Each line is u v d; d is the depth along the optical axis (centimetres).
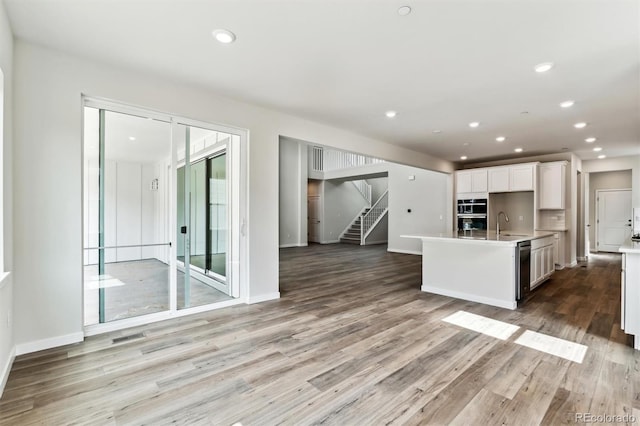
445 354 271
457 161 808
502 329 329
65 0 210
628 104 396
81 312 294
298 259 819
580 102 391
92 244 322
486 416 190
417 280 565
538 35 247
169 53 282
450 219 815
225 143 428
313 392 214
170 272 366
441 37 251
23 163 263
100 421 184
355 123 486
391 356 267
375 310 391
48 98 276
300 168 1165
